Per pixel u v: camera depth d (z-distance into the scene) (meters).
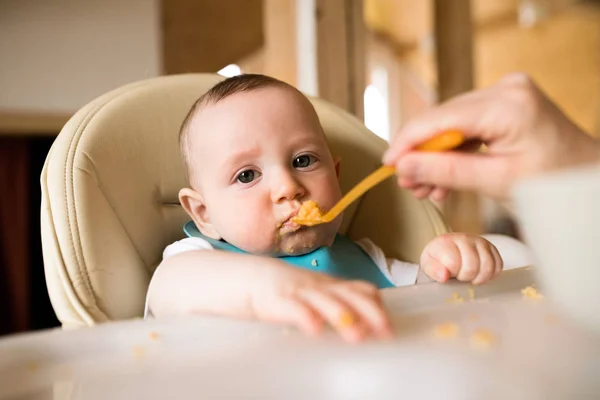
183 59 2.40
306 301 0.45
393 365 0.39
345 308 0.43
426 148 0.47
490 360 0.38
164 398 0.35
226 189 0.87
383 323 0.43
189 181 0.93
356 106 1.70
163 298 0.57
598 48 4.32
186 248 0.83
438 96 2.26
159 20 2.19
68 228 0.73
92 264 0.74
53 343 0.42
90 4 2.07
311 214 0.83
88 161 0.79
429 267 0.64
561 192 0.29
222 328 0.45
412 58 5.64
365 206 1.08
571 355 0.37
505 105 0.45
